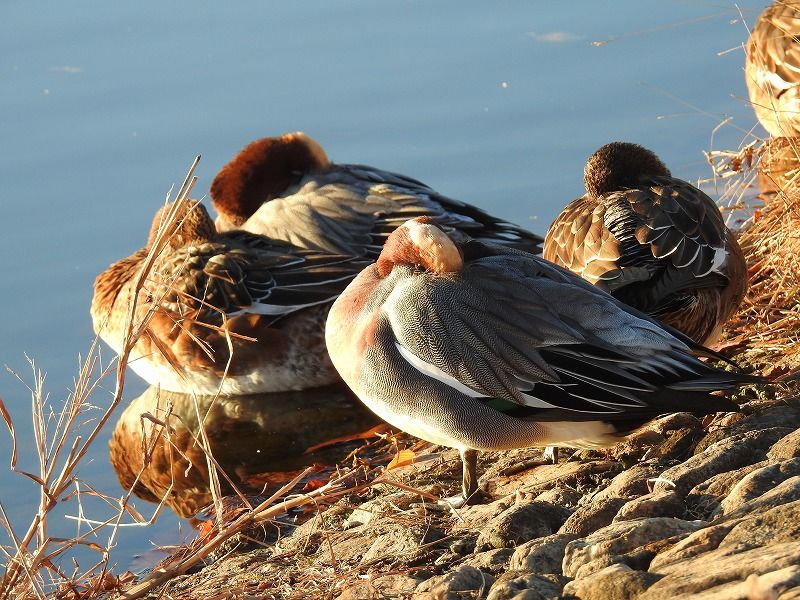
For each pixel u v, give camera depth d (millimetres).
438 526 8586
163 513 11547
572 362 8414
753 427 8773
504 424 8617
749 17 18922
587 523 7543
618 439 8680
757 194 15367
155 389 14789
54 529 11266
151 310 9008
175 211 8938
